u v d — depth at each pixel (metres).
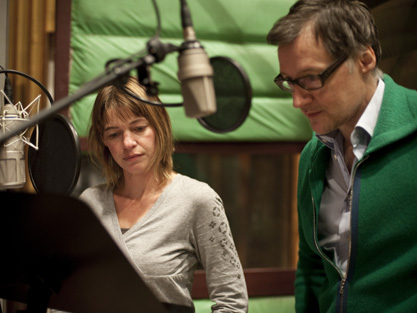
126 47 1.92
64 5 1.87
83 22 1.89
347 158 1.15
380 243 1.04
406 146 1.03
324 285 1.23
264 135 2.08
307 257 1.33
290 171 3.05
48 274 0.82
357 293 1.07
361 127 1.06
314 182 1.19
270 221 3.72
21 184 1.33
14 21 1.87
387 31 2.03
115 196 1.37
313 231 1.19
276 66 2.08
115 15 1.91
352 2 0.98
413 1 2.01
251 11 2.04
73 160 1.20
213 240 1.25
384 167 1.04
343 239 1.15
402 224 1.01
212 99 0.75
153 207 1.27
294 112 2.11
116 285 0.76
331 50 0.93
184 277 1.25
